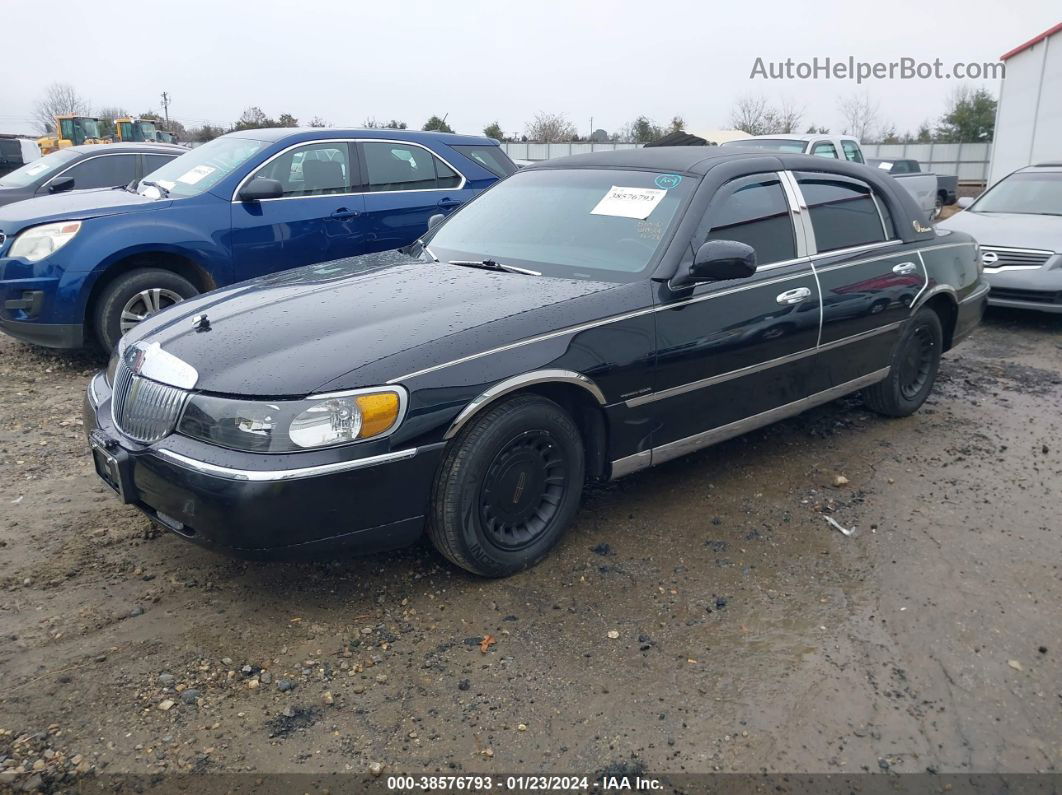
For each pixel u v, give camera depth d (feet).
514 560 11.17
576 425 11.53
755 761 8.36
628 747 8.47
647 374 11.85
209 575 11.25
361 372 9.51
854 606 10.97
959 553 12.34
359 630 10.16
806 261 14.24
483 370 10.18
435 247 14.60
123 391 10.77
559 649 9.93
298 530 9.34
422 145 24.49
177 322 11.53
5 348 22.82
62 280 19.42
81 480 14.17
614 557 12.00
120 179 31.55
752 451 15.93
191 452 9.46
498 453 10.57
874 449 16.15
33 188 29.81
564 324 11.00
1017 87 76.79
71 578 11.07
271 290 12.42
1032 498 14.19
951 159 118.93
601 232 13.12
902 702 9.24
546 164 15.72
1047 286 25.58
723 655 9.92
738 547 12.39
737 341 12.89
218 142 23.72
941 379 21.11
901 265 16.07
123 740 8.30
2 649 9.55
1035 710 9.19
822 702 9.18
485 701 9.04
